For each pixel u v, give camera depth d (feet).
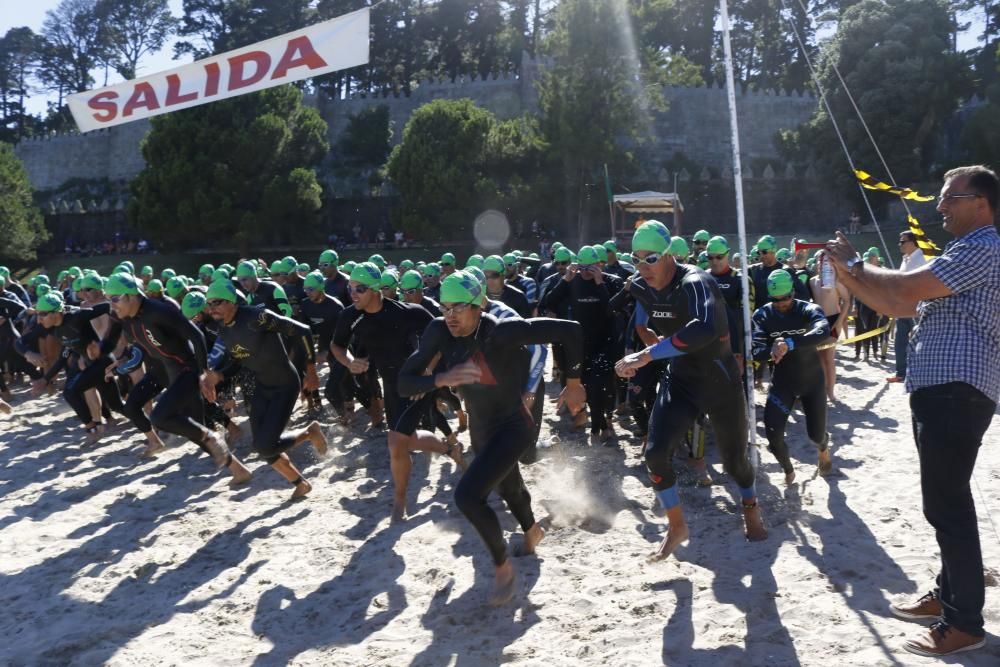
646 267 14.94
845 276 11.58
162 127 151.64
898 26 148.66
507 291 28.27
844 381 37.50
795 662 11.75
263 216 148.97
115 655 13.38
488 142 152.25
